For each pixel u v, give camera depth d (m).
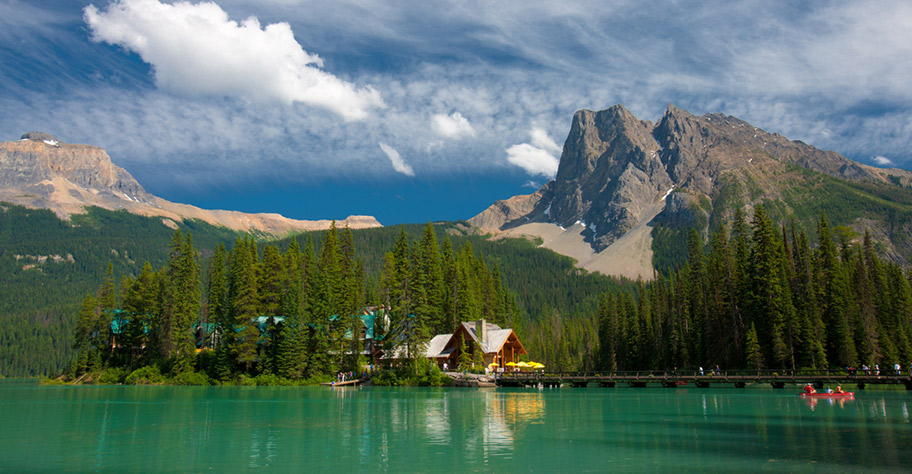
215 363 108.62
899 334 99.25
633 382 100.62
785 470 26.67
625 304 149.38
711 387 91.06
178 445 34.59
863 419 44.19
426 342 103.62
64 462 29.86
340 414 51.00
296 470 27.53
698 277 114.56
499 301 144.88
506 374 99.00
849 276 106.00
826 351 93.38
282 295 111.88
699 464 28.11
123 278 126.62
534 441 35.28
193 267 118.38
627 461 28.97
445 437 37.06
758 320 96.38
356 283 116.31
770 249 96.94
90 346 120.12
